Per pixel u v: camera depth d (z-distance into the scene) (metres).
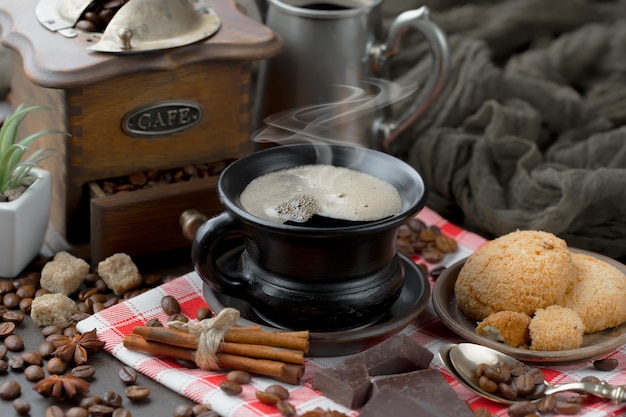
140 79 0.83
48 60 0.81
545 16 1.11
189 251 0.87
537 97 1.01
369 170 0.79
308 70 0.90
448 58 0.90
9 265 0.82
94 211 0.83
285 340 0.74
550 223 0.88
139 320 0.78
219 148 0.88
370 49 0.91
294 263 0.74
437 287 0.80
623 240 0.89
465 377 0.74
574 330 0.75
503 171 0.95
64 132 0.82
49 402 0.73
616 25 1.09
